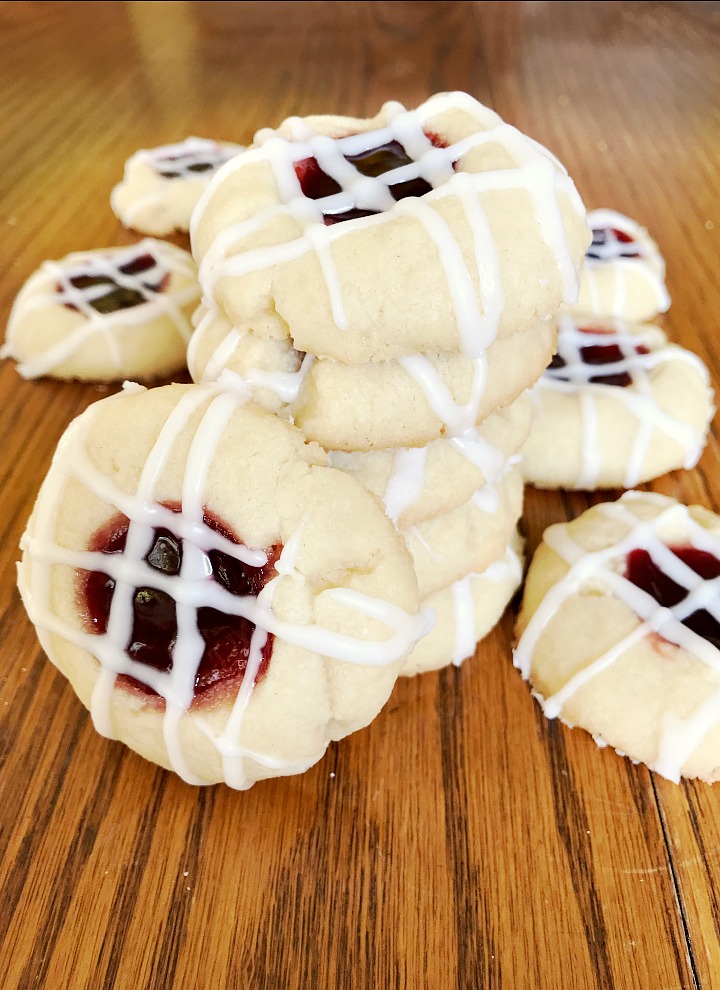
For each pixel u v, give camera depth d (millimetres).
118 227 236
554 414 161
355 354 105
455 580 132
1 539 155
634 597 133
